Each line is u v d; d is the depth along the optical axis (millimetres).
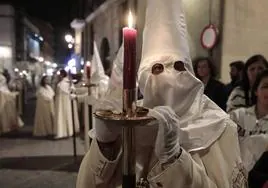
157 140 1013
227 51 4613
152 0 1323
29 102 17578
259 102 2051
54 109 7711
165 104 1162
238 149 1254
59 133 7273
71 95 5617
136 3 6148
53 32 27281
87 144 4484
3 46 19656
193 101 1202
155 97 1173
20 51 21000
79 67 15656
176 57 1208
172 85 1147
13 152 6102
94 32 14781
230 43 4621
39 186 4281
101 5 12672
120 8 10734
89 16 15117
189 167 1039
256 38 4672
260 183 1732
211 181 1133
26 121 10273
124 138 888
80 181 1219
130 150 892
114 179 1205
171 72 1168
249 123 2021
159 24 1273
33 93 22641
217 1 4656
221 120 1246
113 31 11602
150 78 1169
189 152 1165
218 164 1176
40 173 4801
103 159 1100
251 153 1912
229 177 1183
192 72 1280
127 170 896
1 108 7977
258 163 1794
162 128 989
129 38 838
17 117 8539
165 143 1004
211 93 3371
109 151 1105
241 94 2633
